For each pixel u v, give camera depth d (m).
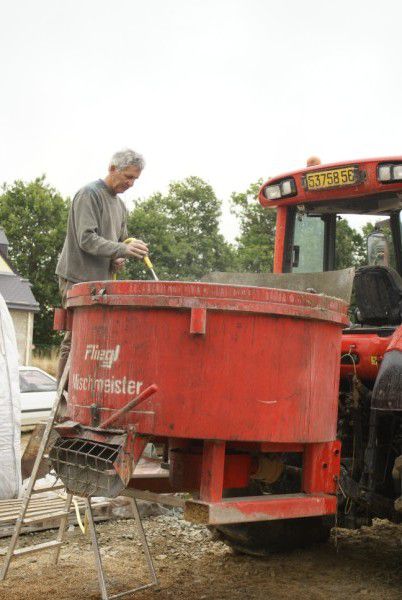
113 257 4.91
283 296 3.75
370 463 4.69
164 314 3.68
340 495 4.84
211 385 3.63
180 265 43.38
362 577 5.13
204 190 46.28
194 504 3.65
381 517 4.86
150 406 3.66
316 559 5.54
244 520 3.71
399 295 5.10
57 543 5.04
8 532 6.11
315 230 6.07
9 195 44.03
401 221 5.64
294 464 4.97
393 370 4.34
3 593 4.62
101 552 5.68
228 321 3.66
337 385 4.16
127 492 4.07
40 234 42.06
